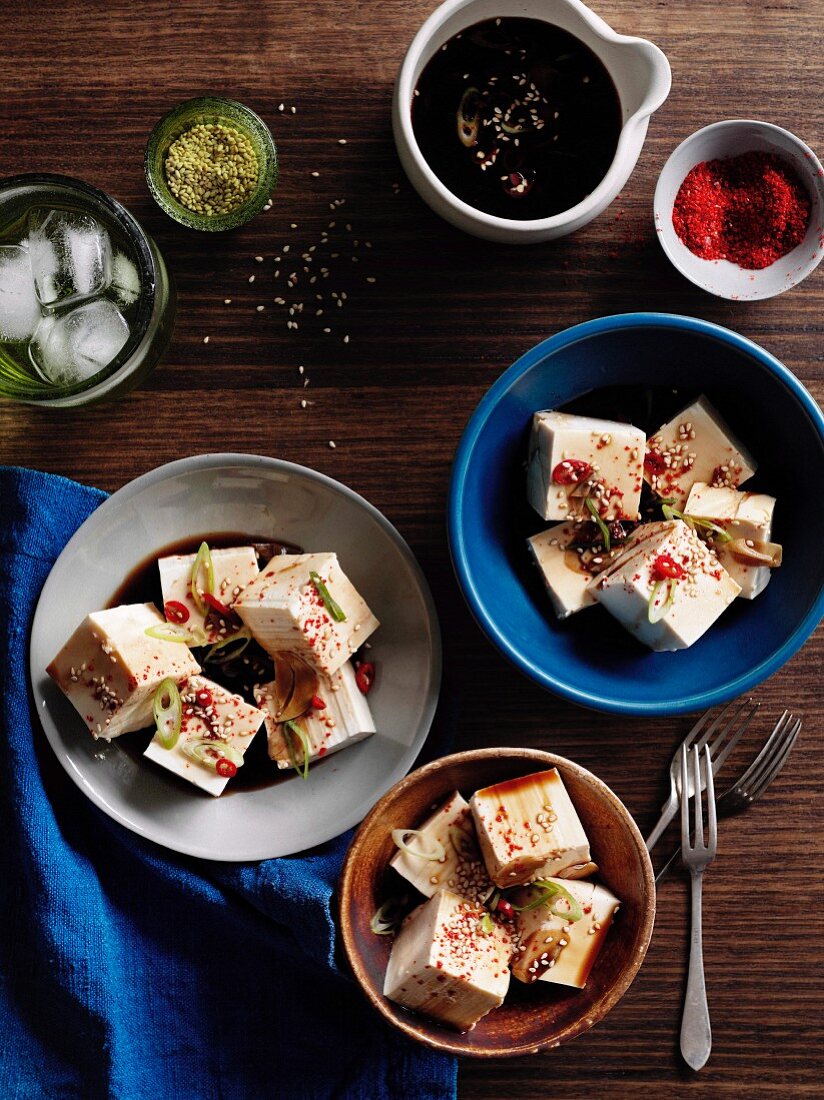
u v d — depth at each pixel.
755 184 0.65
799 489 0.65
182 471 0.63
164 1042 0.67
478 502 0.64
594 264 0.67
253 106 0.66
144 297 0.60
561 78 0.63
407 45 0.65
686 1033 0.68
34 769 0.65
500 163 0.64
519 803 0.62
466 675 0.67
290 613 0.62
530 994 0.64
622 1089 0.68
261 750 0.66
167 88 0.65
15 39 0.65
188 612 0.64
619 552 0.65
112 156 0.65
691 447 0.65
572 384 0.65
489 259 0.66
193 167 0.63
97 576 0.65
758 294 0.65
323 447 0.67
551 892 0.62
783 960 0.68
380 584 0.66
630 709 0.60
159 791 0.65
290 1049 0.67
